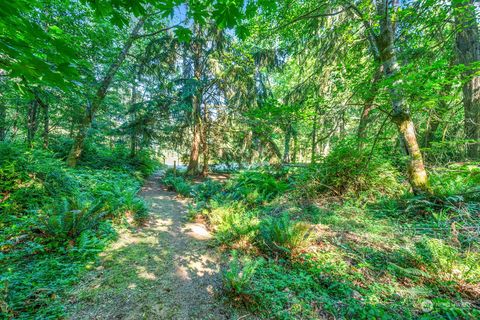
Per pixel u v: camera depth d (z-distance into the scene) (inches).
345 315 78.1
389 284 89.4
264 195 234.5
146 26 320.5
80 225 126.3
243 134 407.5
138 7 64.4
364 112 233.3
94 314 78.1
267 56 366.9
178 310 84.0
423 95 120.7
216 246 138.9
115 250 124.9
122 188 245.0
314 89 262.7
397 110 153.3
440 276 87.3
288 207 194.5
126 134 363.3
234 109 399.5
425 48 176.2
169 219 194.7
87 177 240.8
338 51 252.7
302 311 81.5
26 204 144.3
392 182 189.0
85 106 278.5
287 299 86.9
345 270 100.3
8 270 89.6
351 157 203.3
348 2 177.5
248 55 316.5
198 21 77.5
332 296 87.5
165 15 72.3
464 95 182.5
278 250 122.2
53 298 81.7
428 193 147.8
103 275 101.0
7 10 35.3
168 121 389.1
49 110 292.2
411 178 158.1
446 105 194.7
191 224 184.5
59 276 93.4
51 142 312.5
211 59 375.6
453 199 131.6
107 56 283.3
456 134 204.2
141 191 301.4
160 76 371.2
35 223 122.4
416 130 216.2
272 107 179.6
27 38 42.9
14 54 38.1
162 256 124.6
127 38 308.7
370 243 119.6
